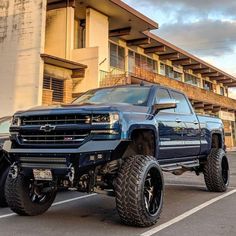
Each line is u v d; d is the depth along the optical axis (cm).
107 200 706
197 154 724
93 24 1922
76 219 532
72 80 1808
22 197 527
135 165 465
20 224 500
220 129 841
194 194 763
